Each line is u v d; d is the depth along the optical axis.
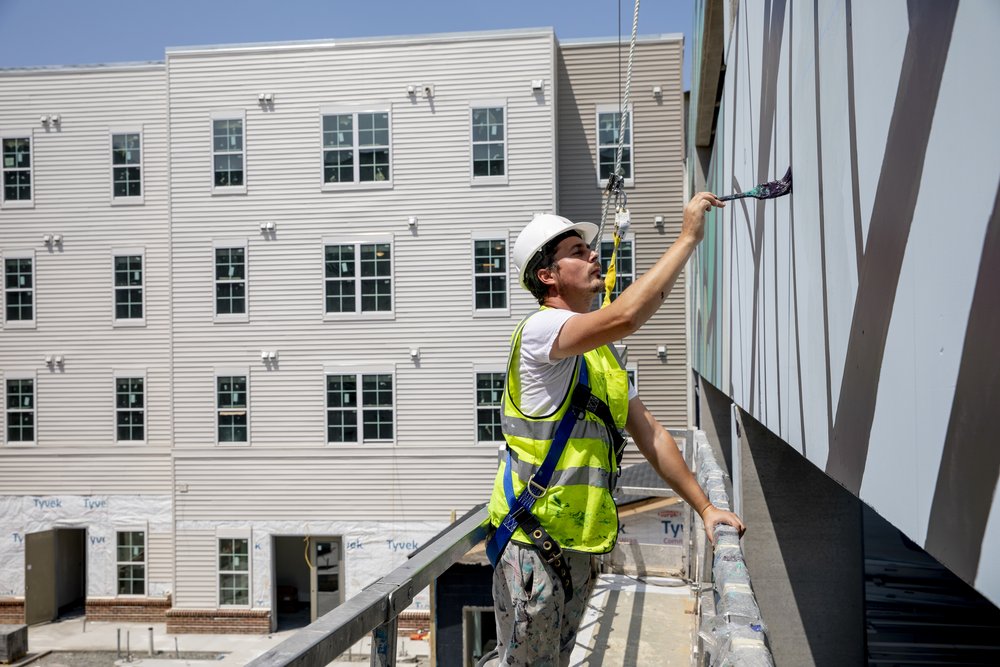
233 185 20.19
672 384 19.95
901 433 1.45
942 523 1.23
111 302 21.73
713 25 6.43
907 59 1.40
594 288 2.23
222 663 18.41
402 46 19.80
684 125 20.28
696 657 4.19
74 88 21.84
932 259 1.27
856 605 5.41
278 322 20.08
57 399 21.83
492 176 19.59
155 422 21.62
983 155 1.07
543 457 2.07
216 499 20.20
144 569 21.48
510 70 19.56
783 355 2.89
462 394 19.61
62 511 21.72
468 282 19.61
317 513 19.91
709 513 2.11
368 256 19.88
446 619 11.66
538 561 2.07
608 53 20.52
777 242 3.00
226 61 20.23
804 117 2.42
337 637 1.40
